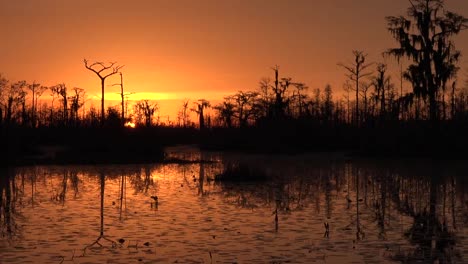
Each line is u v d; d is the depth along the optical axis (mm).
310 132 66625
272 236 15242
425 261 12422
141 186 29000
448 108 63469
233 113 82562
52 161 47469
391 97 69875
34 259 12695
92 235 15508
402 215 18953
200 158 55938
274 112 72688
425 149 49875
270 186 28719
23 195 25062
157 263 12312
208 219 18156
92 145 55656
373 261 12422
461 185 28312
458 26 47062
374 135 55531
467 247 13844
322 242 14438
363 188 27469
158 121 102500
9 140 47594
